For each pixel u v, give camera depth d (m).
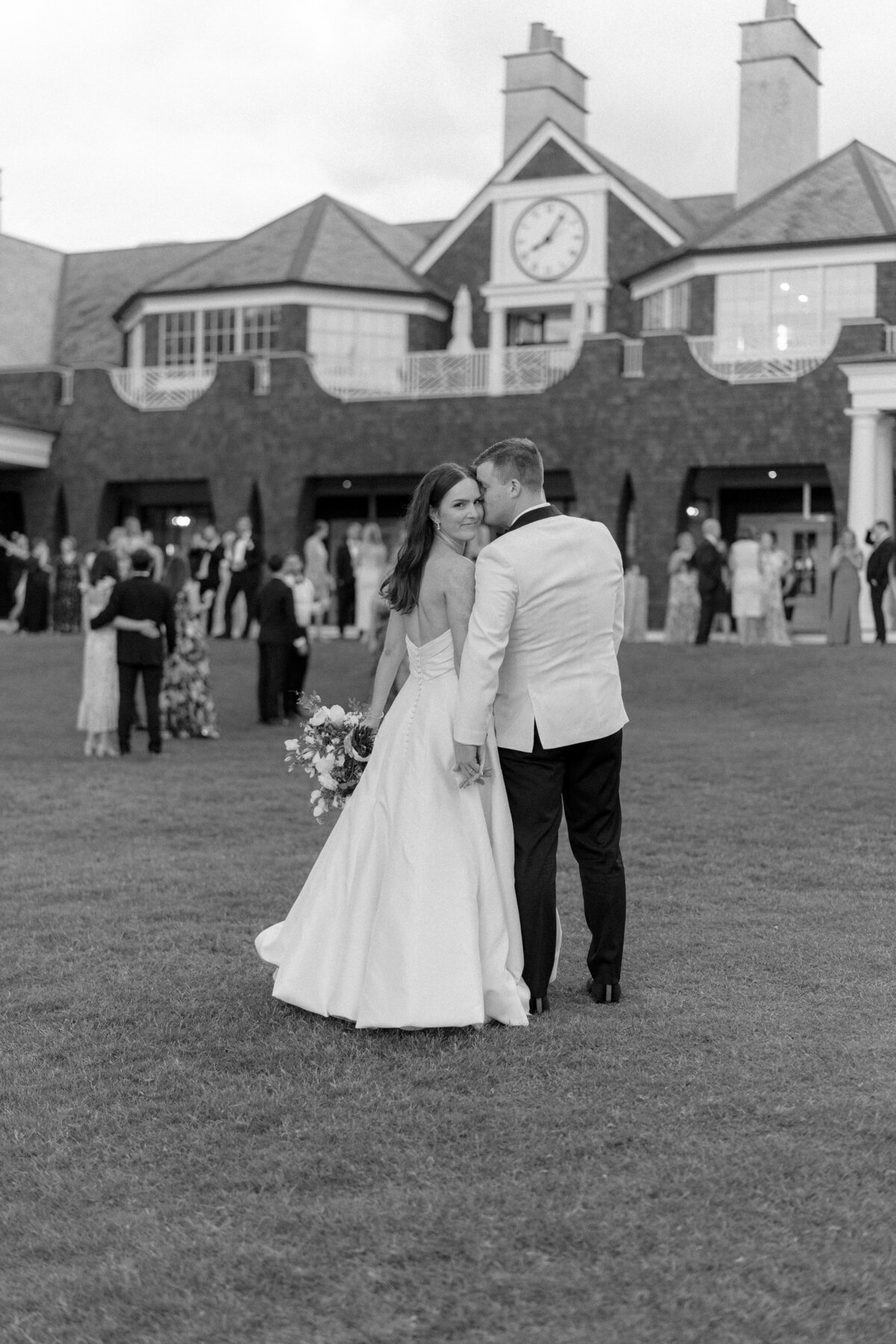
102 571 19.95
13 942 7.09
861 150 34.00
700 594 23.03
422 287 36.34
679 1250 3.73
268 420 34.06
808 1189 4.05
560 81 39.81
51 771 13.56
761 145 37.41
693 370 31.02
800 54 37.50
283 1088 4.94
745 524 33.16
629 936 6.98
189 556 29.27
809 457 30.30
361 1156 4.38
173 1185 4.25
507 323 37.53
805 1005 5.78
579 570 5.48
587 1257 3.72
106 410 35.50
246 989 6.14
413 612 5.57
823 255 31.28
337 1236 3.88
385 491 34.88
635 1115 4.60
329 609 30.08
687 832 9.88
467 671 5.32
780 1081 4.88
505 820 5.54
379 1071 5.06
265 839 10.00
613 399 31.56
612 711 5.62
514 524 5.58
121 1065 5.26
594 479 31.75
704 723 16.84
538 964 5.60
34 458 35.53
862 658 20.14
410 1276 3.65
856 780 11.98
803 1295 3.51
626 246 36.34
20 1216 4.08
